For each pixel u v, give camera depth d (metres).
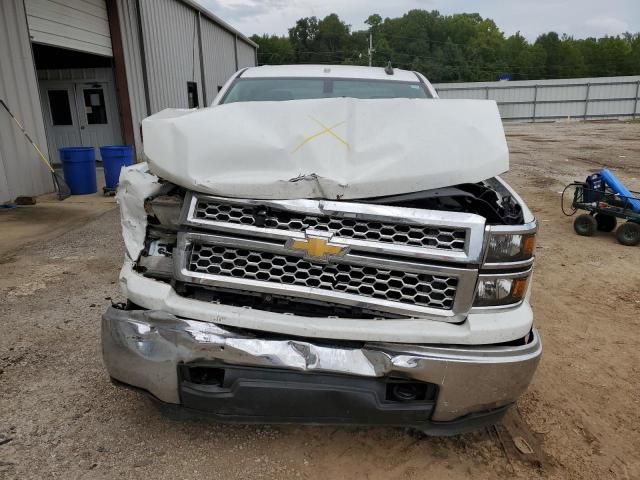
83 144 14.39
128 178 2.60
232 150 2.44
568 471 2.65
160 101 14.99
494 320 2.30
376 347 2.23
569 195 10.19
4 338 3.77
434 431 2.37
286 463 2.60
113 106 14.11
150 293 2.40
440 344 2.26
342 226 2.32
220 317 2.30
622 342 4.15
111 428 2.81
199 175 2.39
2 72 8.65
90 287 4.81
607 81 43.03
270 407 2.25
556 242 7.09
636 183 11.20
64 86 14.01
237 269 2.38
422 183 2.40
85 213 8.21
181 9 16.66
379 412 2.24
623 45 84.25
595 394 3.38
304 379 2.22
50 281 4.95
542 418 3.09
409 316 2.31
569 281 5.56
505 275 2.32
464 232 2.26
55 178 9.18
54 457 2.57
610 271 5.93
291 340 2.27
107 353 2.40
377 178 2.36
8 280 4.95
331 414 2.26
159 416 2.92
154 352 2.30
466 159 2.50
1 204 8.59
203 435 2.78
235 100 3.94
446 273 2.27
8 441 2.68
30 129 9.34
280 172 2.41
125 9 12.89
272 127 2.56
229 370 2.26
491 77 84.88
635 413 3.19
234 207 2.38
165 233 2.57
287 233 2.31
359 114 2.63
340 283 2.33
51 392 3.12
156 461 2.57
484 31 102.12
